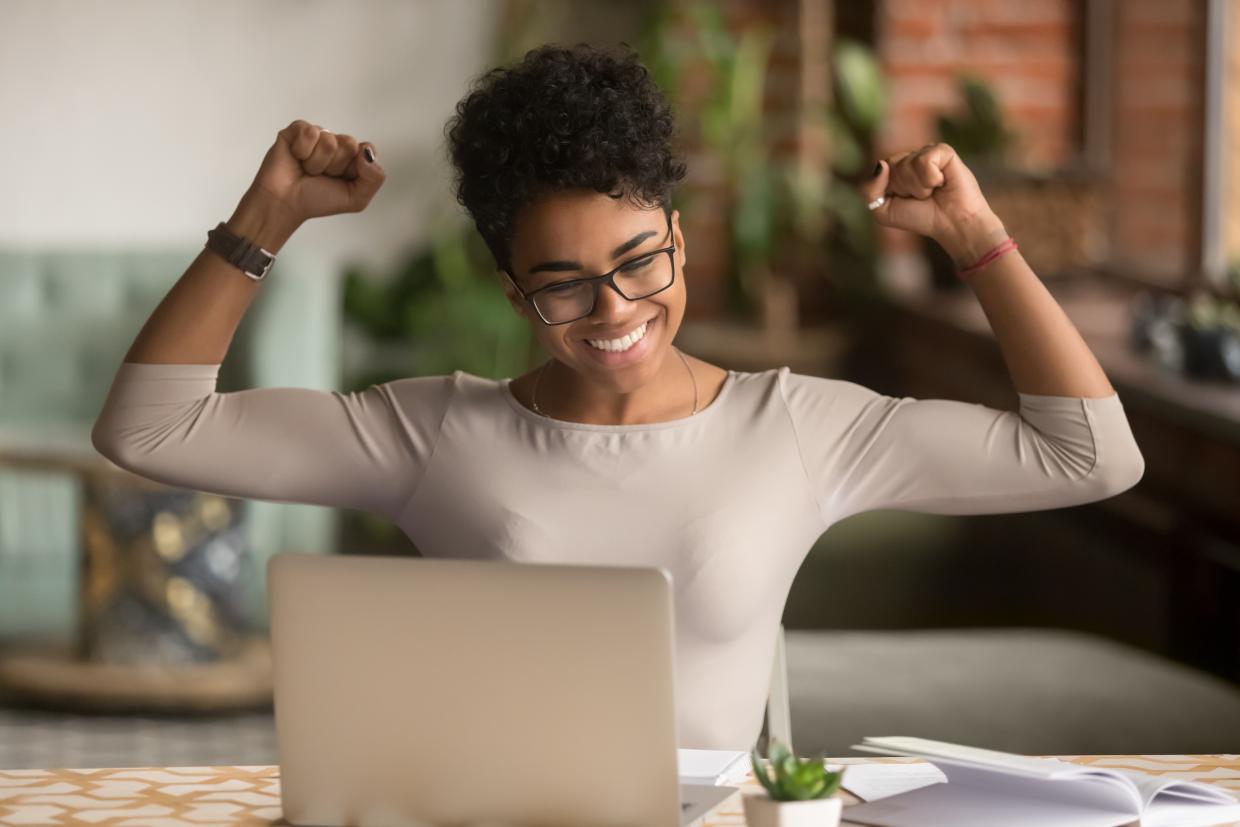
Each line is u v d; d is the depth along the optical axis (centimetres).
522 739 189
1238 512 493
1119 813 196
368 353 859
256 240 254
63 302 666
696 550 254
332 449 265
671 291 246
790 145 880
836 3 865
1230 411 470
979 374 695
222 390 605
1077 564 667
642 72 244
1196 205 671
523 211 242
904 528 772
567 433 262
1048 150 797
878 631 633
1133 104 734
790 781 181
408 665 192
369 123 865
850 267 871
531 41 859
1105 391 256
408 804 195
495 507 259
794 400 266
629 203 239
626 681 184
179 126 849
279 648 197
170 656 555
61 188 846
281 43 854
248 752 504
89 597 556
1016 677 425
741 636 257
